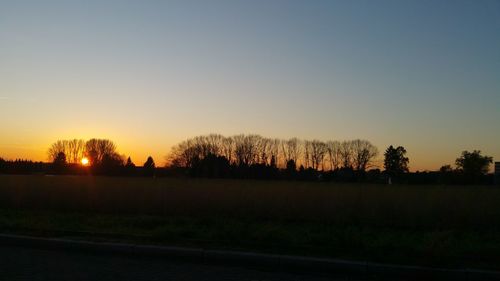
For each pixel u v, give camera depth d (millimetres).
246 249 10219
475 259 9570
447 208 19172
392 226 17625
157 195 21891
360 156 87625
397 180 70875
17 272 8484
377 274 8742
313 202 20750
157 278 8180
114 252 10531
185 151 87938
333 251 10086
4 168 74125
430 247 10430
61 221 16125
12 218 16828
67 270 8711
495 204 19141
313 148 88938
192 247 10391
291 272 8953
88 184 23766
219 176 79688
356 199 20734
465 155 68438
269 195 21844
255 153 88812
